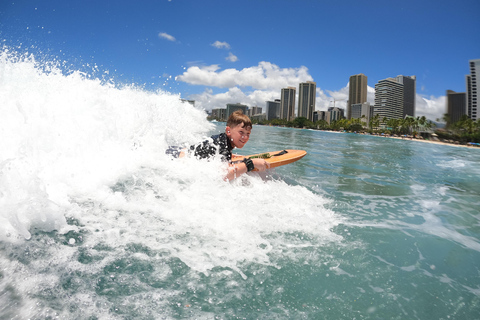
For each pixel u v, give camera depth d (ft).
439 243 6.31
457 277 4.84
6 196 4.66
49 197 5.55
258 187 8.56
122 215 5.70
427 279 4.69
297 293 3.97
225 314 3.41
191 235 5.29
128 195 6.54
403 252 5.66
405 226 7.24
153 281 3.90
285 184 10.07
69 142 6.58
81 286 3.61
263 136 51.75
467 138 192.95
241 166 8.59
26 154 5.75
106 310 3.25
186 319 3.26
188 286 3.88
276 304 3.69
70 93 7.73
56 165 6.11
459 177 16.38
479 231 7.29
